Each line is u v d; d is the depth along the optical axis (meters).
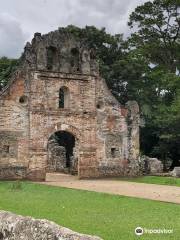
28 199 20.75
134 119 37.53
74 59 36.44
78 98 35.75
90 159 35.78
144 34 56.38
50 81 34.78
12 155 33.12
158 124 48.03
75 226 13.91
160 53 56.78
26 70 34.03
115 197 21.53
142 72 52.81
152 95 53.53
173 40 56.03
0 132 32.81
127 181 32.72
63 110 35.06
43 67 34.53
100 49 52.66
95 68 36.66
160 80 51.06
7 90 33.34
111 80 52.34
